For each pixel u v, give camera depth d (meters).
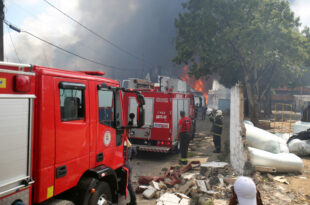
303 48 18.81
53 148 2.68
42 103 2.56
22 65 2.39
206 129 17.75
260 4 17.55
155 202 4.84
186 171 6.68
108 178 3.82
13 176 2.25
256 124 19.34
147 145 8.74
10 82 2.23
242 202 2.01
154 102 8.59
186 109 10.82
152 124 8.61
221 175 6.20
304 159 8.40
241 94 6.24
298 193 5.39
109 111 3.84
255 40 17.03
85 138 3.20
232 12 17.16
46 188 2.60
